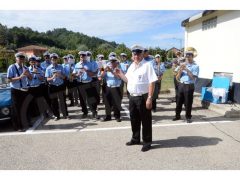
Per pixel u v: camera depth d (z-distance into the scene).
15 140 5.99
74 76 8.06
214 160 4.71
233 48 8.85
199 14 10.53
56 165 4.63
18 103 6.59
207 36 10.47
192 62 6.99
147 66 5.14
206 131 6.35
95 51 31.92
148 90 5.18
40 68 7.98
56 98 7.70
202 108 8.97
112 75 7.25
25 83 6.68
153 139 5.85
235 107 8.00
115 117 7.45
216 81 9.09
